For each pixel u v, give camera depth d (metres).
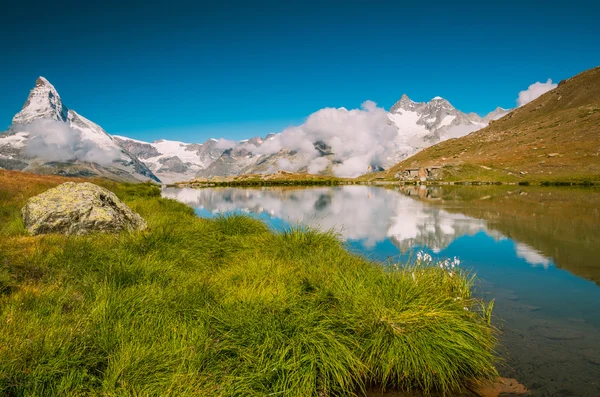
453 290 8.48
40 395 4.00
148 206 21.66
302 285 7.59
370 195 58.47
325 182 151.00
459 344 5.86
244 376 4.89
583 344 6.82
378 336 5.85
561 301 9.13
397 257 13.78
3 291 6.52
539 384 5.60
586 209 30.09
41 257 8.29
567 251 14.93
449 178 121.50
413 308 6.39
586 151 116.12
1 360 4.12
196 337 5.35
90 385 4.34
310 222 23.45
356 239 17.70
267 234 12.36
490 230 20.19
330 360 5.36
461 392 5.46
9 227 11.97
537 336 7.15
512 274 11.65
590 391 5.40
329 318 6.25
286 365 5.06
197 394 4.42
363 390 5.41
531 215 26.61
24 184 27.05
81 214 11.95
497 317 8.09
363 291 6.91
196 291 6.87
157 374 4.54
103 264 7.93
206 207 36.94
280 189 94.00
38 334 4.77
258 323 5.76
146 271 7.82
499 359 6.34
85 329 5.06
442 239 17.67
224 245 11.56
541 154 127.19
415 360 5.61
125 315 5.72
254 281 7.59
